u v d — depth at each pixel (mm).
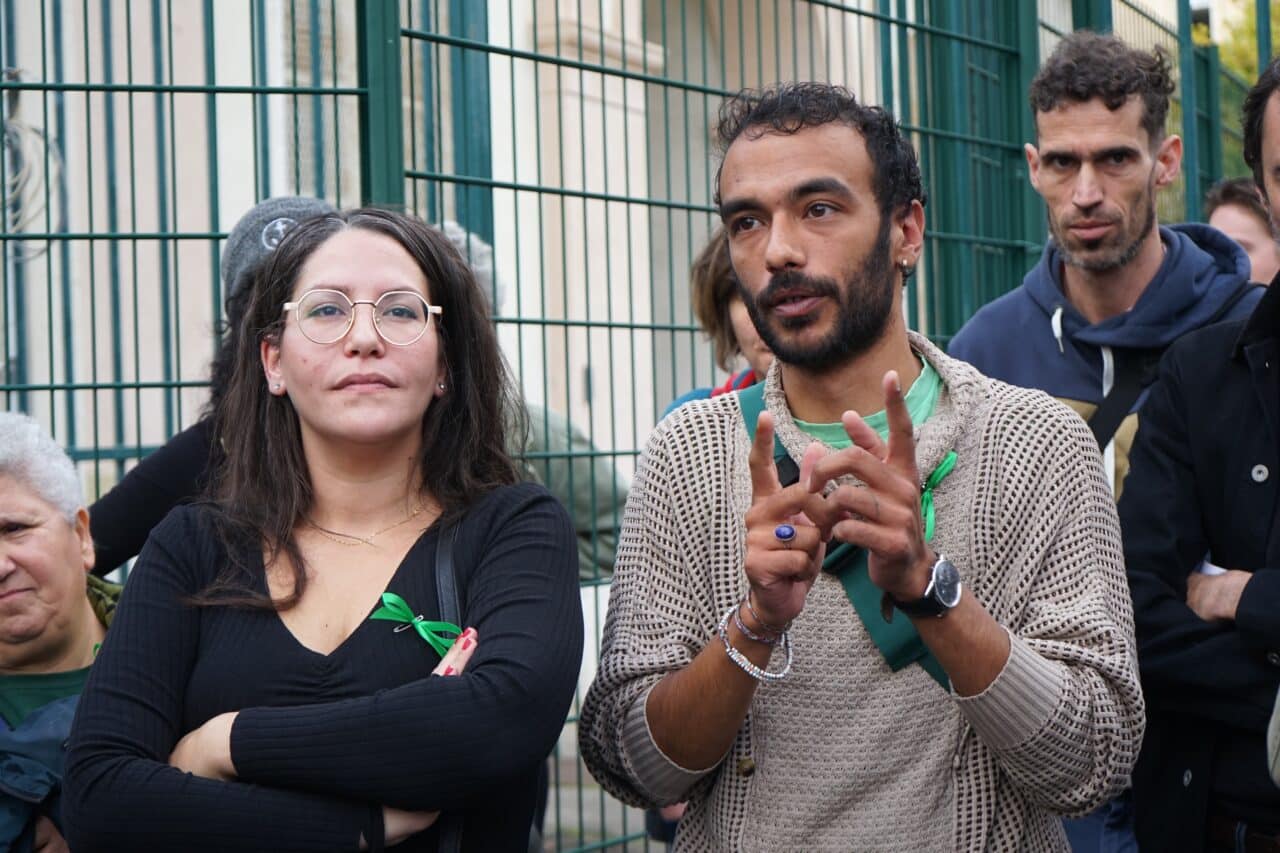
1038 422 2281
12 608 2611
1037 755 2082
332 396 2289
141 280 5324
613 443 4469
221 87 3898
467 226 4055
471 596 2275
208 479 3014
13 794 2518
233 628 2252
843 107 2254
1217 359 2879
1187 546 2814
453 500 2377
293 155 4137
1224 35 9742
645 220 4703
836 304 2219
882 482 1993
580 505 4348
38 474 2660
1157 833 2830
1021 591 2207
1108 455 3395
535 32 4305
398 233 2404
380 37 3809
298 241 2391
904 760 2172
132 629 2244
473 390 2436
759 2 4734
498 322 4086
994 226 5559
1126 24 6375
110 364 4938
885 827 2162
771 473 2049
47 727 2572
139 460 4023
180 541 2330
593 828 4688
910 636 2164
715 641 2113
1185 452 2865
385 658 2213
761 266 2248
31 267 4527
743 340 3816
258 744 2098
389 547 2334
